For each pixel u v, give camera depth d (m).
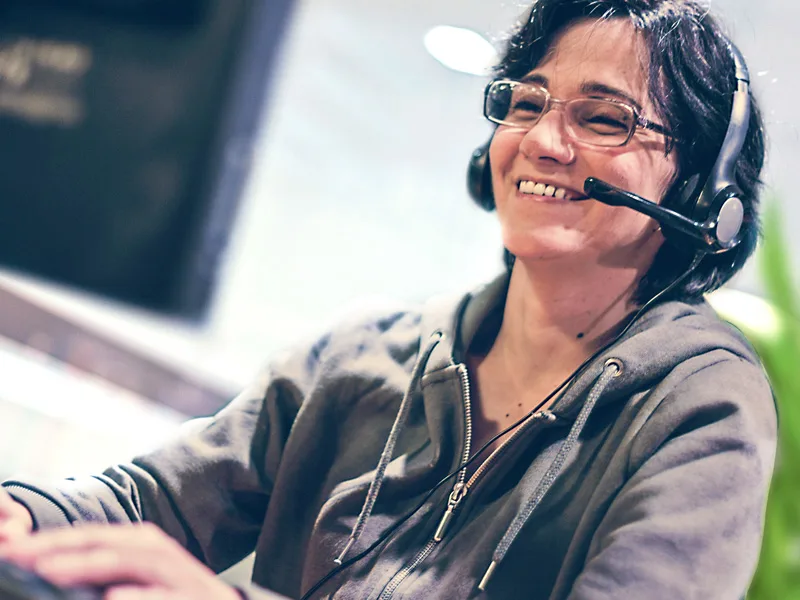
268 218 2.82
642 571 0.71
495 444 0.89
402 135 2.97
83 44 1.23
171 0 1.21
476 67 2.64
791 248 1.81
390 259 2.94
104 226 1.22
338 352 1.01
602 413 0.85
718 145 0.88
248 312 2.69
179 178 1.21
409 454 0.92
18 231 1.23
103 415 2.00
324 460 0.97
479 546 0.82
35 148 1.22
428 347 0.96
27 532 0.86
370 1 2.90
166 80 1.21
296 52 2.83
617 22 0.88
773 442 0.80
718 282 0.92
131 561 0.67
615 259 0.88
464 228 2.95
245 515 1.00
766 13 2.06
